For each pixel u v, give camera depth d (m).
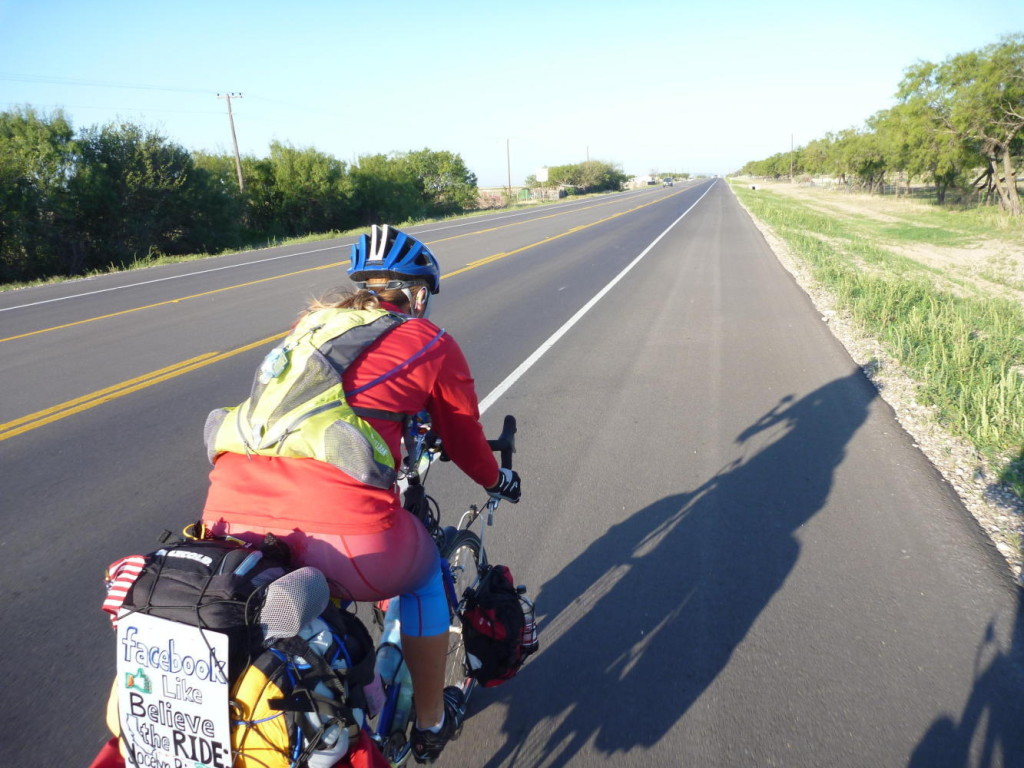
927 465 5.43
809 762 2.71
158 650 1.64
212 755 1.60
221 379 8.11
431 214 56.06
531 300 12.84
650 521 4.62
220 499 1.92
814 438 6.02
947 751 2.76
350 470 1.83
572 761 2.73
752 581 3.94
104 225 27.48
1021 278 18.91
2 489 5.27
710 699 3.05
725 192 87.19
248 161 41.75
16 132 26.06
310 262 20.42
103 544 4.48
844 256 20.81
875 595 3.78
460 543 2.74
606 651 3.37
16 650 3.43
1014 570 4.01
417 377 2.03
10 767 2.71
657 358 8.73
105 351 9.68
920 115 39.22
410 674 2.27
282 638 1.63
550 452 5.77
